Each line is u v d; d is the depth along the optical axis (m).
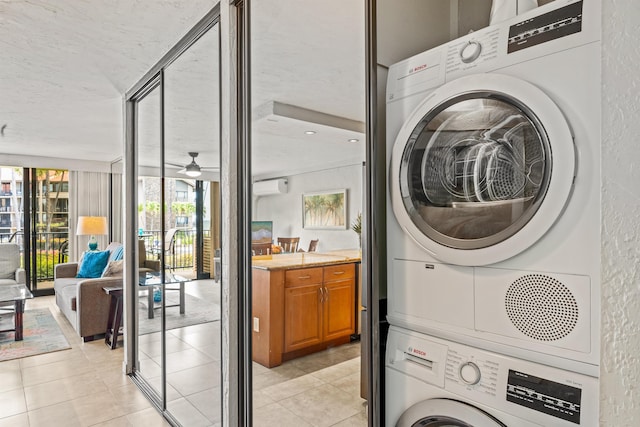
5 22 2.03
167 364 2.52
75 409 2.58
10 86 3.03
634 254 0.63
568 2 0.84
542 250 0.86
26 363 3.40
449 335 1.04
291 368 1.60
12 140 5.16
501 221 0.93
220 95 1.89
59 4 1.86
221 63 1.87
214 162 2.15
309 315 1.56
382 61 1.24
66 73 2.76
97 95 3.27
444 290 1.05
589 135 0.78
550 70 0.85
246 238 1.80
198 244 2.28
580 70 0.80
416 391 1.11
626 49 0.64
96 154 6.27
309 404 1.52
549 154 0.83
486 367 0.95
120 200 7.17
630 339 0.63
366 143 1.23
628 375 0.63
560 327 0.83
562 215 0.82
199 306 2.26
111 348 3.79
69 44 2.30
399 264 1.17
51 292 6.54
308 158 1.67
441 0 1.48
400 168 1.15
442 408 1.03
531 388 0.87
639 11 0.63
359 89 1.59
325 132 1.65
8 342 3.96
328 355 1.48
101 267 5.41
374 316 1.20
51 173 6.61
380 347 1.21
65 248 6.74
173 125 2.54
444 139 1.05
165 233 2.58
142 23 2.05
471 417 0.97
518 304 0.90
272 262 1.70
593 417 0.77
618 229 0.65
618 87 0.65
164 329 2.55
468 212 0.99
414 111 1.12
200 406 2.21
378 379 1.20
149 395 2.75
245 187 1.80
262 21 1.76
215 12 1.92
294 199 1.67
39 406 2.61
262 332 1.73
